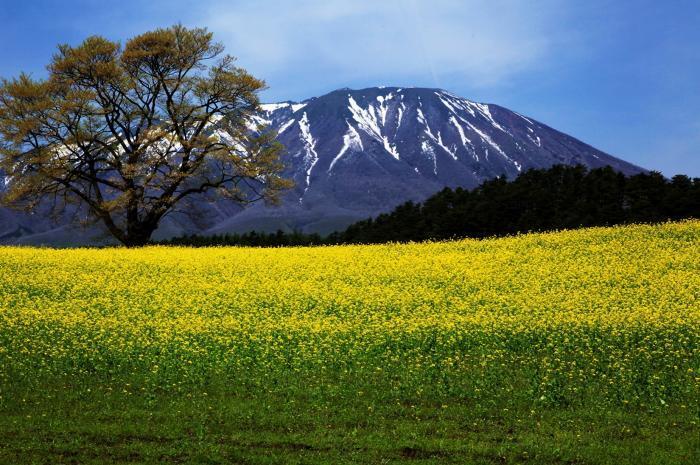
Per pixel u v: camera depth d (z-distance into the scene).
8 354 20.80
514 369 19.73
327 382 18.69
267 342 21.64
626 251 36.94
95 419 15.61
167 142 52.47
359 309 26.98
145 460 13.19
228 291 29.69
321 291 29.75
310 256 39.09
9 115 49.53
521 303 27.16
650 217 52.00
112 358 20.48
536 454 13.65
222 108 53.88
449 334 23.05
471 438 14.66
